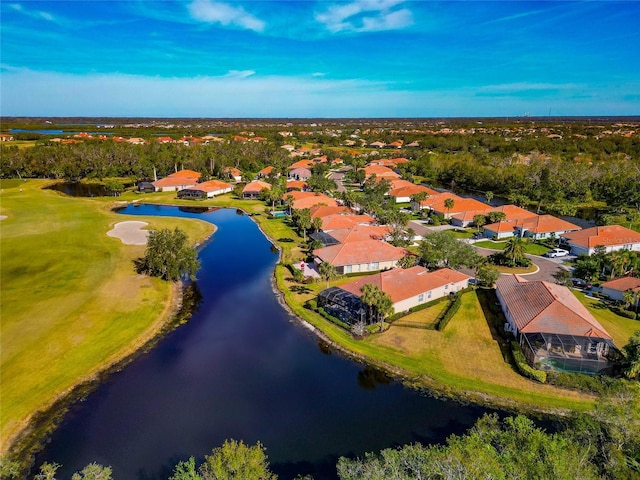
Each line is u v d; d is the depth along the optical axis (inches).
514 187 5693.9
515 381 1675.7
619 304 2348.7
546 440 1037.2
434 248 2805.1
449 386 1662.2
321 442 1401.3
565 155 7047.2
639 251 3213.6
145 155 7426.2
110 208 5004.9
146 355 1934.1
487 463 928.9
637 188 4911.4
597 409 1181.1
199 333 2128.4
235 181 6815.9
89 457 1347.2
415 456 1050.7
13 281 2632.9
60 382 1710.1
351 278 2797.7
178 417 1526.8
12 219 4173.2
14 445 1398.9
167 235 2770.7
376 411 1544.0
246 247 3570.4
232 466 1013.2
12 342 1941.4
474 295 2507.4
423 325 2133.4
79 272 2795.3
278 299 2524.6
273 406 1581.0
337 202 4965.6
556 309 1910.7
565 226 3681.1
